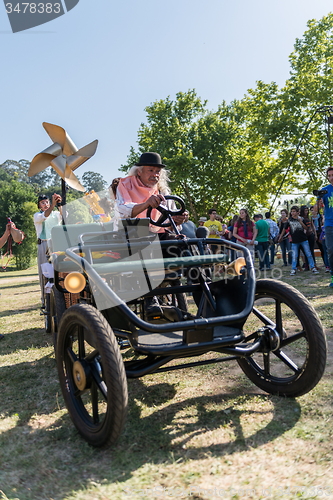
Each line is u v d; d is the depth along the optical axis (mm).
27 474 1850
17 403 2779
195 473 1750
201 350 2168
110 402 1892
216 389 2732
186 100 27781
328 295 5648
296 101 20984
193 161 25156
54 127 3895
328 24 21375
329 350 3262
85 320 2062
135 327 2146
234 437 2029
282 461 1785
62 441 2160
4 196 49031
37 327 5684
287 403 2383
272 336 2387
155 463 1865
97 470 1849
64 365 2441
